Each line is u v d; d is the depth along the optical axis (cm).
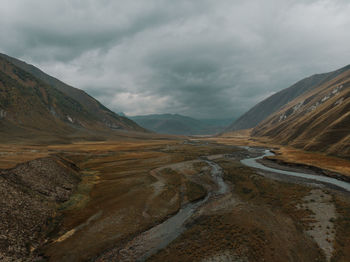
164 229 3475
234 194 5150
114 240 3150
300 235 3116
